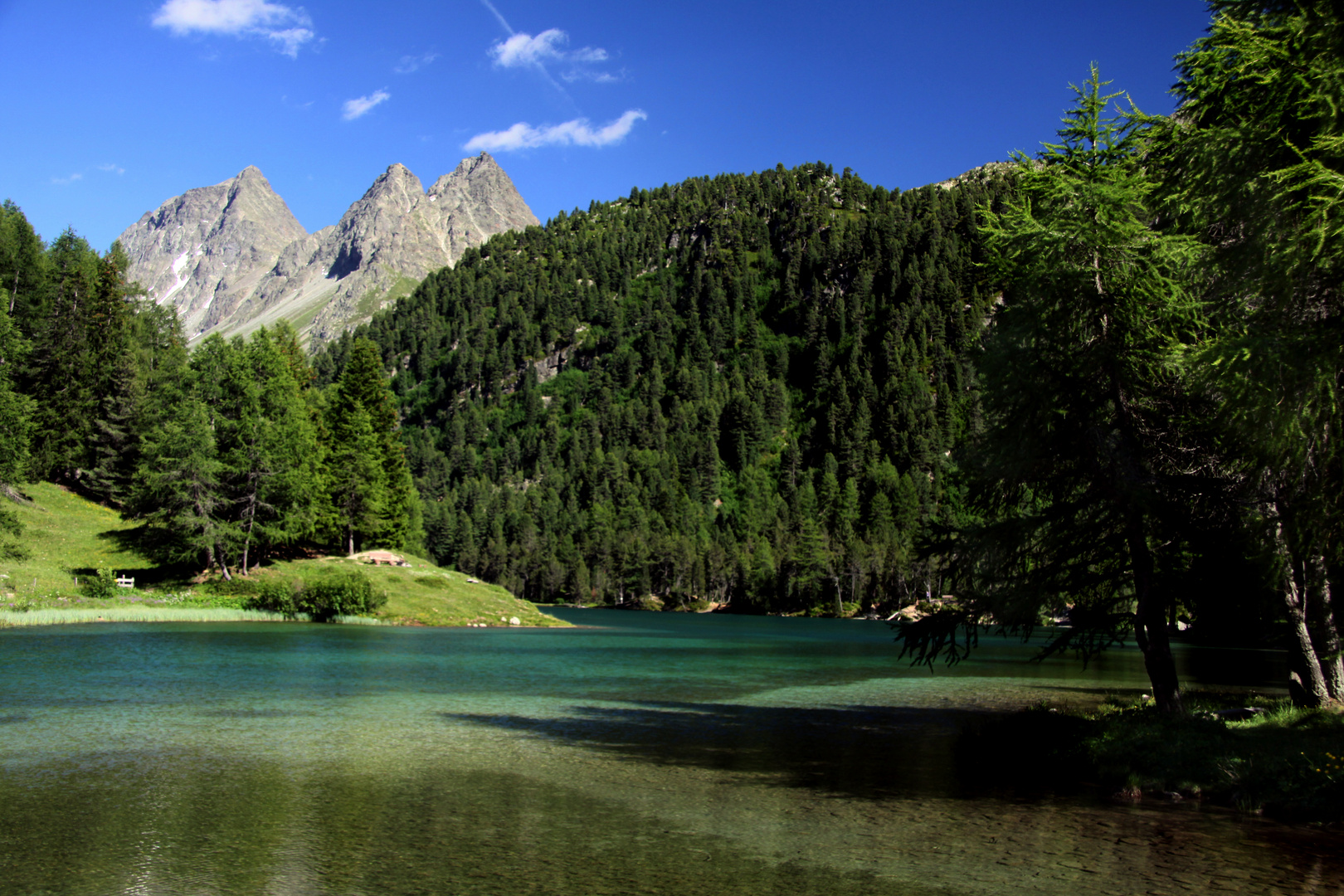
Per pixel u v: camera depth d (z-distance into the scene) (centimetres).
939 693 3125
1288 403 1171
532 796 1413
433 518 18400
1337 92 1237
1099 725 1898
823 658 4778
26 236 7469
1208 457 1653
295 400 6450
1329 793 1305
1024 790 1506
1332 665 1828
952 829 1239
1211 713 2002
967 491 1892
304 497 6128
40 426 6306
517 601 7469
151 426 6875
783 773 1639
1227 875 1023
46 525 5897
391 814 1270
